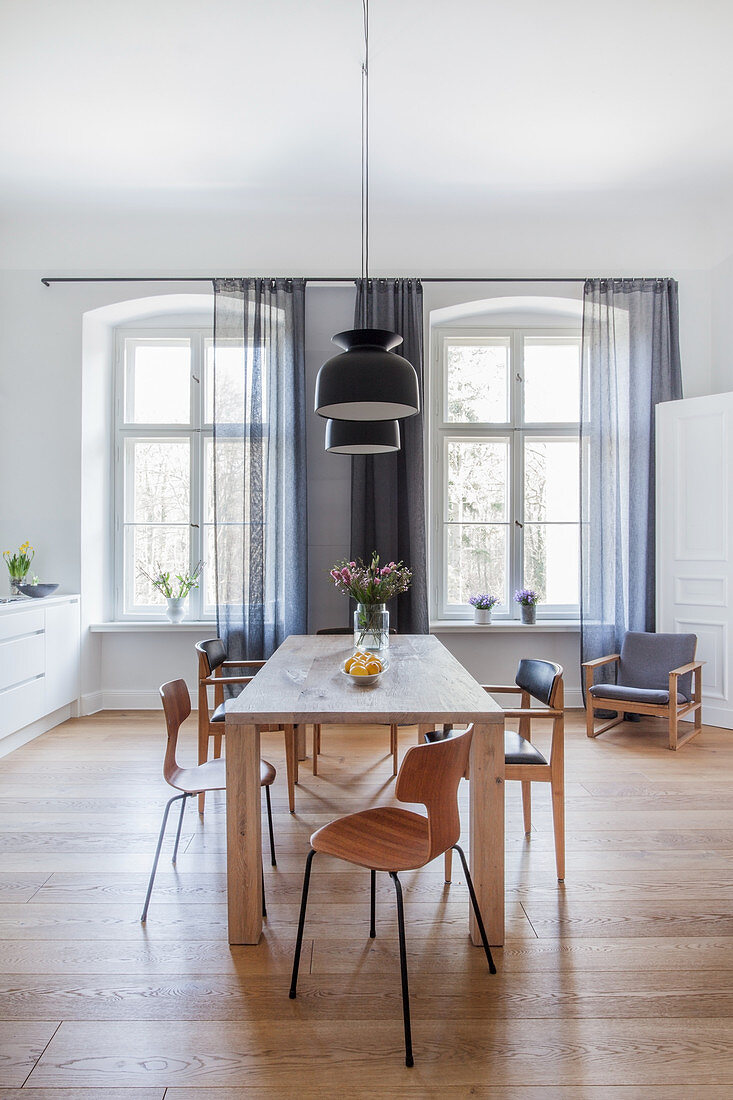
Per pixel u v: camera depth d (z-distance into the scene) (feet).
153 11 9.41
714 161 13.51
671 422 15.03
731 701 14.21
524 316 16.75
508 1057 5.14
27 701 12.99
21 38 9.93
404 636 12.19
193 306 16.06
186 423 16.80
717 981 6.06
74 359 15.47
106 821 9.53
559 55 10.36
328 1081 4.91
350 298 15.78
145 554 16.85
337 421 9.58
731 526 14.20
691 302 15.76
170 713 7.51
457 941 6.66
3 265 15.46
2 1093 4.80
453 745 5.50
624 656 14.64
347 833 6.05
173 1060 5.11
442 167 13.58
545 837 9.00
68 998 5.81
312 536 15.74
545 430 16.83
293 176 13.89
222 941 6.66
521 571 16.80
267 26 9.70
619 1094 4.82
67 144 12.70
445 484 16.81
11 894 7.55
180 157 13.16
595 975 6.13
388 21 9.61
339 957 6.38
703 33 9.92
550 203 15.06
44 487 15.43
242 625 15.24
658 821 9.50
